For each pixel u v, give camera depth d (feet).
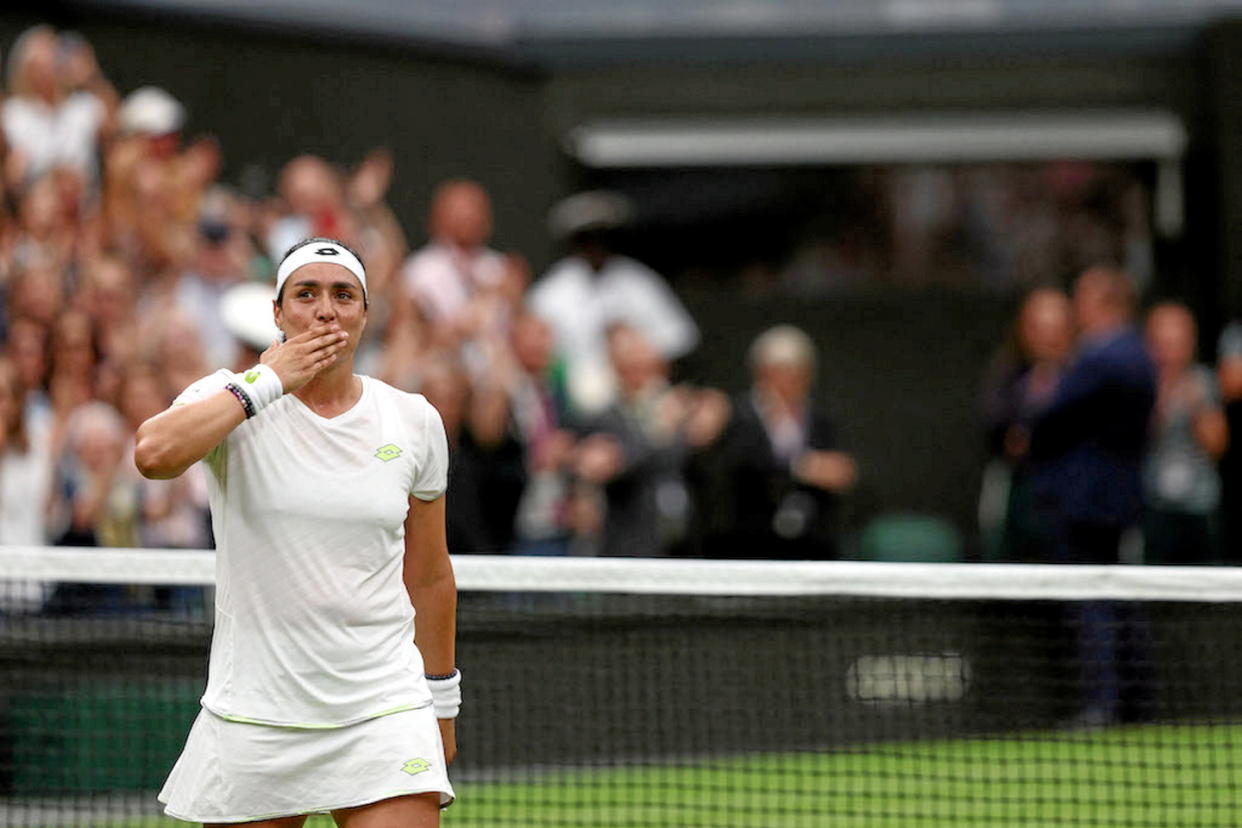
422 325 125.90
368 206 141.49
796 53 161.27
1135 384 112.27
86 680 84.99
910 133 162.09
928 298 161.48
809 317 161.17
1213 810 78.89
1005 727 102.06
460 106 149.89
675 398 122.72
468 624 94.89
